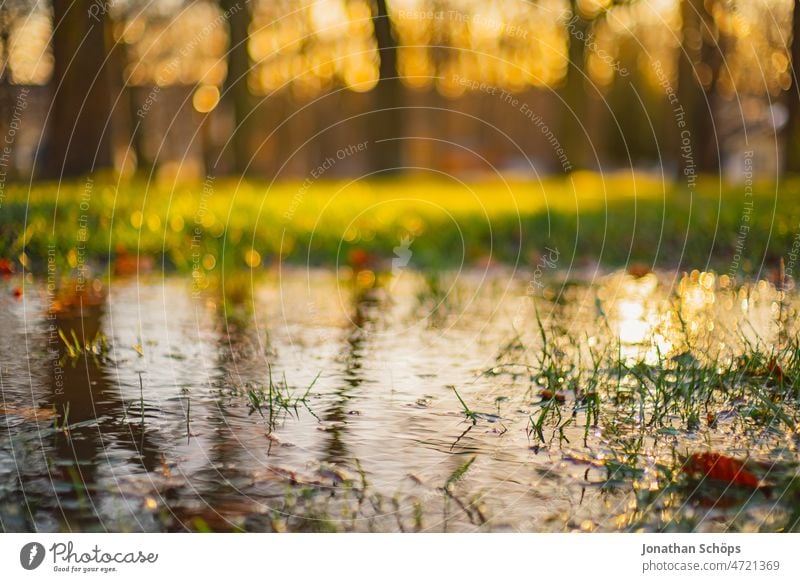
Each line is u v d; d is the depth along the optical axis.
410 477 2.22
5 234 6.70
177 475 2.21
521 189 16.78
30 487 2.13
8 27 11.38
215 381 3.27
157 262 6.97
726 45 13.76
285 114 24.20
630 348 3.88
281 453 2.40
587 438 2.56
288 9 16.20
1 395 2.99
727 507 2.06
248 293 5.78
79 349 3.77
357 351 3.90
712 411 2.82
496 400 3.01
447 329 4.49
